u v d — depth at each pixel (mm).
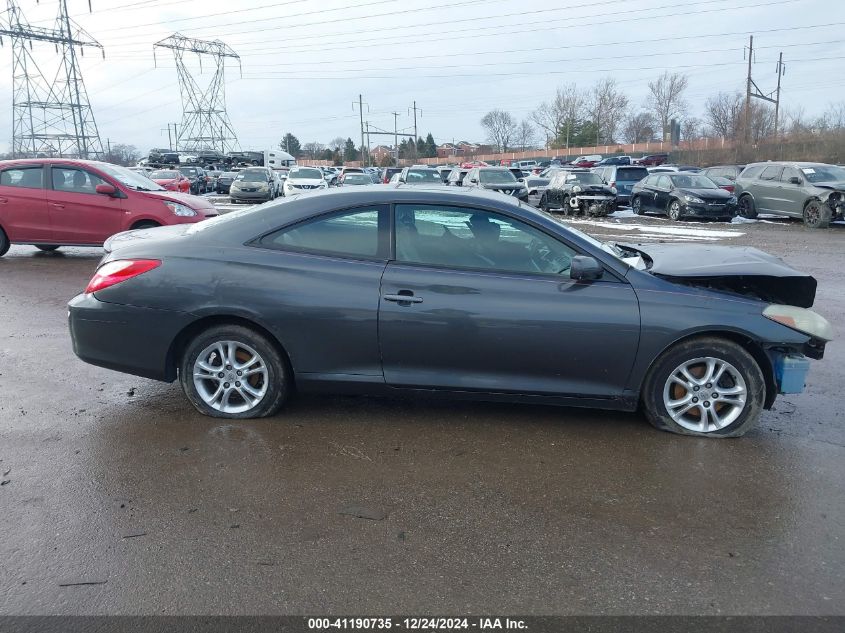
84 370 5164
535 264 3953
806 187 16812
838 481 3479
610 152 76562
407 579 2629
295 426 4098
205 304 3984
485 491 3338
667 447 3871
